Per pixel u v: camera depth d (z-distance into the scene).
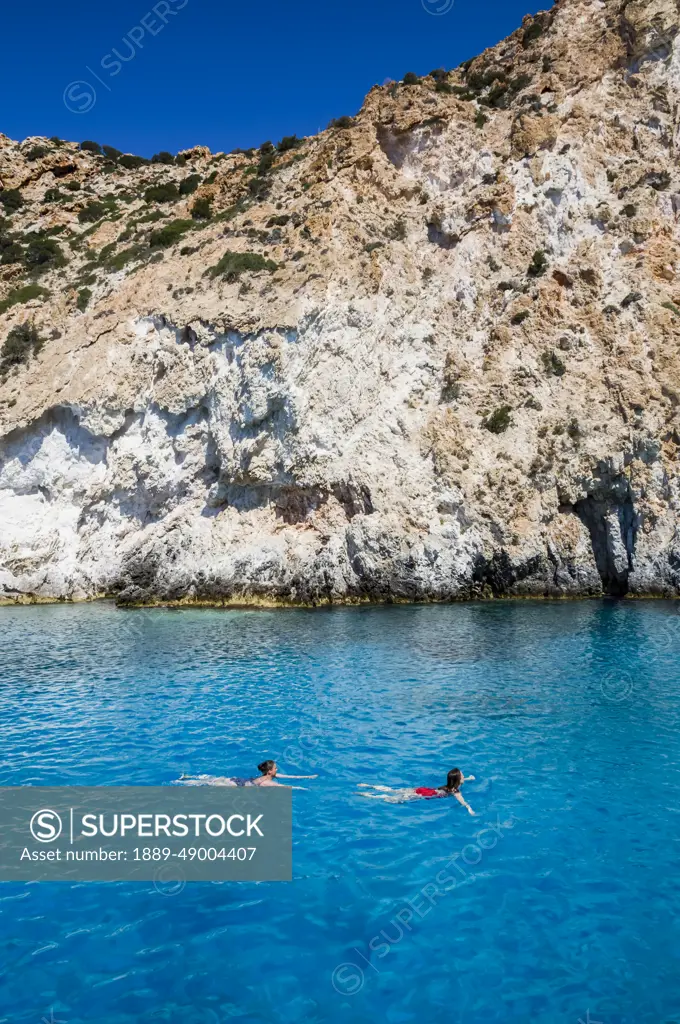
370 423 34.06
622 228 36.72
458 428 33.88
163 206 51.94
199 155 63.41
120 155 65.19
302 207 39.16
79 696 17.42
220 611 30.95
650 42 39.22
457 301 36.56
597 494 33.31
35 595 35.28
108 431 35.72
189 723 15.18
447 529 32.22
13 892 8.84
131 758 13.16
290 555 32.75
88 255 47.72
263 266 36.12
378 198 39.22
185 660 21.41
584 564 33.22
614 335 34.81
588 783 11.84
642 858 9.45
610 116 39.25
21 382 37.81
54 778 12.25
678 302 35.84
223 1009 6.82
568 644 22.66
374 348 35.22
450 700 16.67
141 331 36.62
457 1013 6.76
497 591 32.53
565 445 33.25
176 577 33.41
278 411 33.41
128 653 22.55
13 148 63.44
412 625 26.33
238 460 33.59
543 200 37.31
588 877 9.02
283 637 24.62
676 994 6.98
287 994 7.03
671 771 12.32
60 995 7.01
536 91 40.12
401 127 39.66
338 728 14.74
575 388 34.16
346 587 32.22
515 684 18.05
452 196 39.03
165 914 8.39
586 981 7.17
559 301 35.75
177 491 35.28
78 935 8.00
